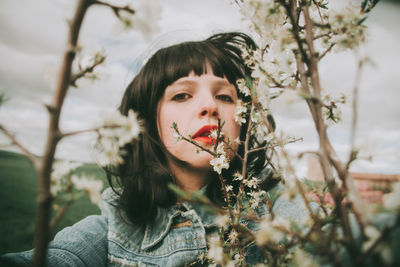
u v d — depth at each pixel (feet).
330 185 1.38
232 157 3.73
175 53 4.17
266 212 3.40
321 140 1.42
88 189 1.27
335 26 1.69
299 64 1.68
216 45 4.45
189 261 3.49
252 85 2.05
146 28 1.32
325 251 1.35
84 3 1.18
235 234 2.45
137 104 4.44
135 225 4.00
